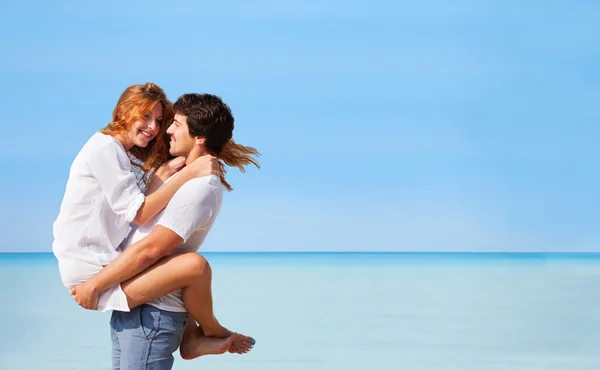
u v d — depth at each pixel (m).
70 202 3.77
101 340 10.38
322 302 16.03
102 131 3.95
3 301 15.29
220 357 9.45
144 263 3.66
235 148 4.30
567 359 9.57
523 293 18.73
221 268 35.56
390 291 19.05
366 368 8.77
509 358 9.60
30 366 8.55
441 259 51.72
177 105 4.00
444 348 10.28
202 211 3.75
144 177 4.19
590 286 21.44
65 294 16.78
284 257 58.62
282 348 10.14
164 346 3.80
